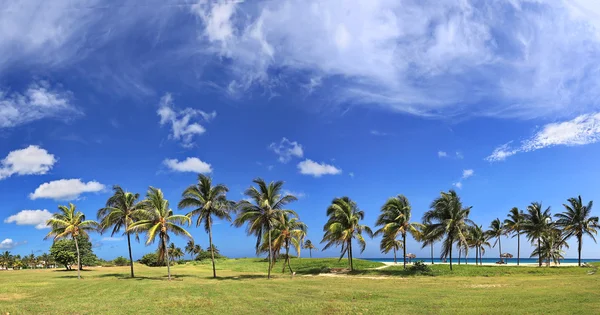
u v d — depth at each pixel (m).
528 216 67.12
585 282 31.91
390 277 47.25
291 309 20.12
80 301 25.47
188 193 46.72
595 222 61.78
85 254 88.19
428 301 22.14
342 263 70.25
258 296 26.53
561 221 63.97
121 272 69.62
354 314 18.30
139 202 51.38
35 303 24.66
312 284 36.56
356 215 56.62
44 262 149.88
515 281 35.62
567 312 17.06
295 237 50.97
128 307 22.06
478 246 86.19
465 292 26.67
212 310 20.47
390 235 54.91
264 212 46.03
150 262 106.75
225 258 111.50
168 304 22.81
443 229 51.78
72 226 53.00
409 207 54.56
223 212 48.03
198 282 41.62
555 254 80.19
